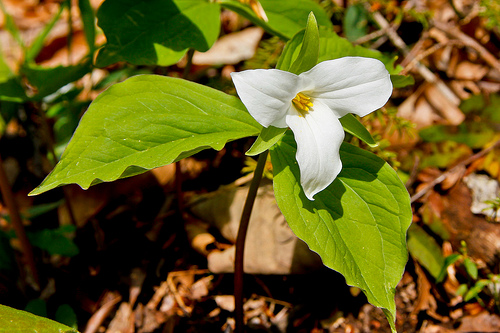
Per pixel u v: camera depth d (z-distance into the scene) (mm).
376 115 737
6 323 528
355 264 548
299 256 689
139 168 549
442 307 687
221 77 870
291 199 558
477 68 885
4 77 684
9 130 954
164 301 724
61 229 710
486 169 736
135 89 570
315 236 547
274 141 546
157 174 820
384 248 554
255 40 998
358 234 557
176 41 643
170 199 817
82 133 558
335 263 540
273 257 700
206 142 561
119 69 913
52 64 1043
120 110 565
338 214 562
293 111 542
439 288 692
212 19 652
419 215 728
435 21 889
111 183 806
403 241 554
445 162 747
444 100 845
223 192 764
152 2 646
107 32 638
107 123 562
